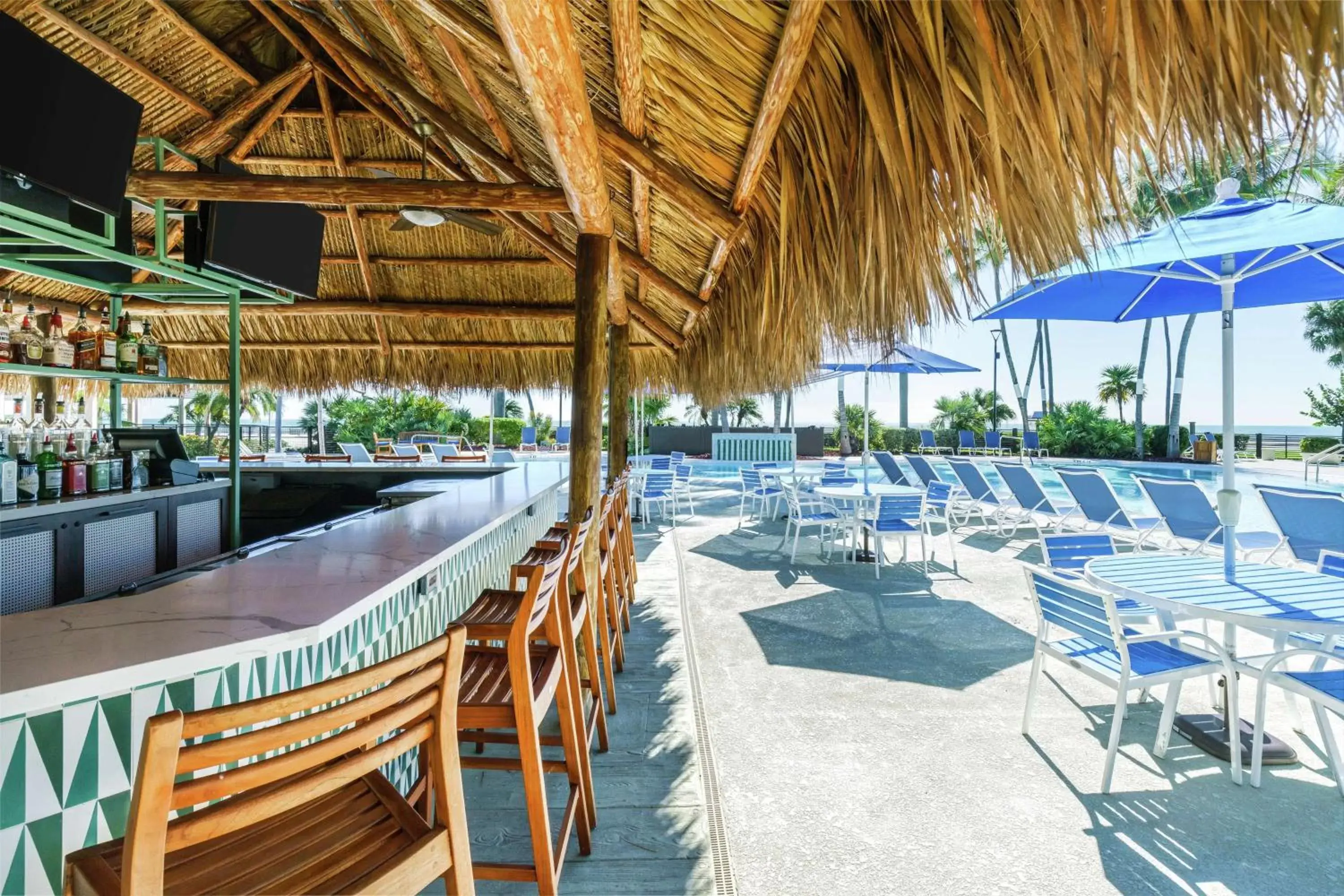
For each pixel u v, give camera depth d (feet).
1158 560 10.68
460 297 20.59
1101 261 10.40
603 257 10.24
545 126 6.25
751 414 120.37
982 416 105.91
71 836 4.04
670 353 21.93
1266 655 9.34
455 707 3.67
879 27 4.08
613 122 7.66
